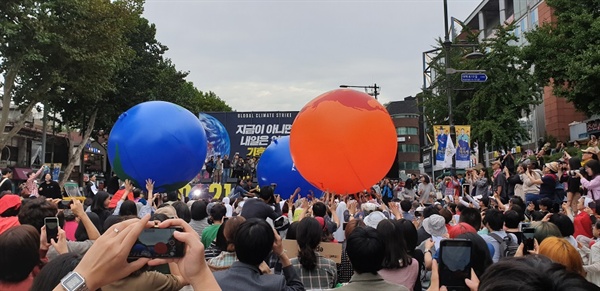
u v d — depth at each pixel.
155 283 2.27
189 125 8.02
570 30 22.45
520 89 24.92
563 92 22.97
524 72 25.19
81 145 30.50
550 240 3.28
